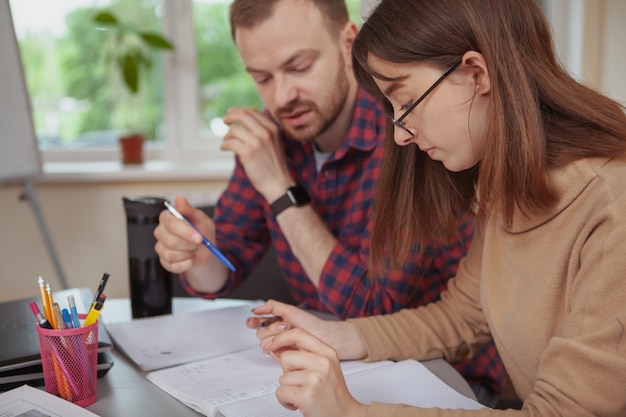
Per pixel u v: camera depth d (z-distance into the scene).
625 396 0.71
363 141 1.38
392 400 0.90
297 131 1.37
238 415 0.83
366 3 0.95
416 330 1.10
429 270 1.39
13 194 2.55
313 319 1.08
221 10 2.73
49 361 0.88
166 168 2.60
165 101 2.78
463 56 0.83
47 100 2.73
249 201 1.53
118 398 0.92
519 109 0.80
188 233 1.19
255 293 1.77
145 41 2.55
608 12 2.22
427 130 0.88
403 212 1.10
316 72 1.32
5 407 0.84
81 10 2.69
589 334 0.74
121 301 1.43
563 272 0.84
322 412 0.78
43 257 2.60
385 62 0.87
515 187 0.82
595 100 0.83
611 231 0.76
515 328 0.90
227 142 1.36
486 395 1.36
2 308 1.15
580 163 0.81
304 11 1.29
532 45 0.82
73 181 2.53
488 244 0.96
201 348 1.10
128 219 1.28
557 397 0.75
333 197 1.45
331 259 1.30
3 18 2.24
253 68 1.33
